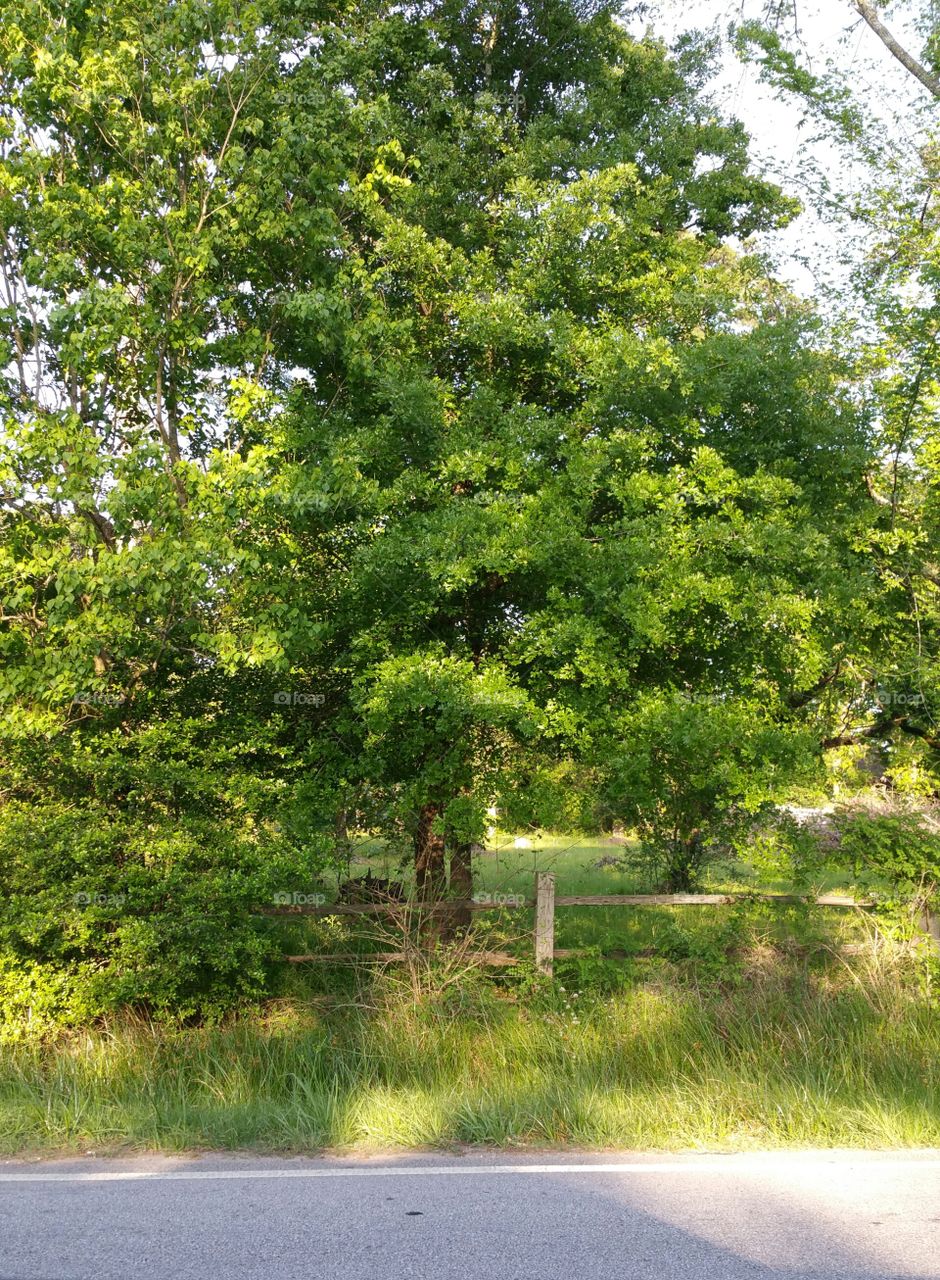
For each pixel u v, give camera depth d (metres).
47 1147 5.89
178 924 7.65
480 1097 6.45
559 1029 7.64
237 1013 8.05
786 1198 4.98
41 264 8.45
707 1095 6.49
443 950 8.32
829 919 9.10
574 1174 5.38
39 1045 7.38
